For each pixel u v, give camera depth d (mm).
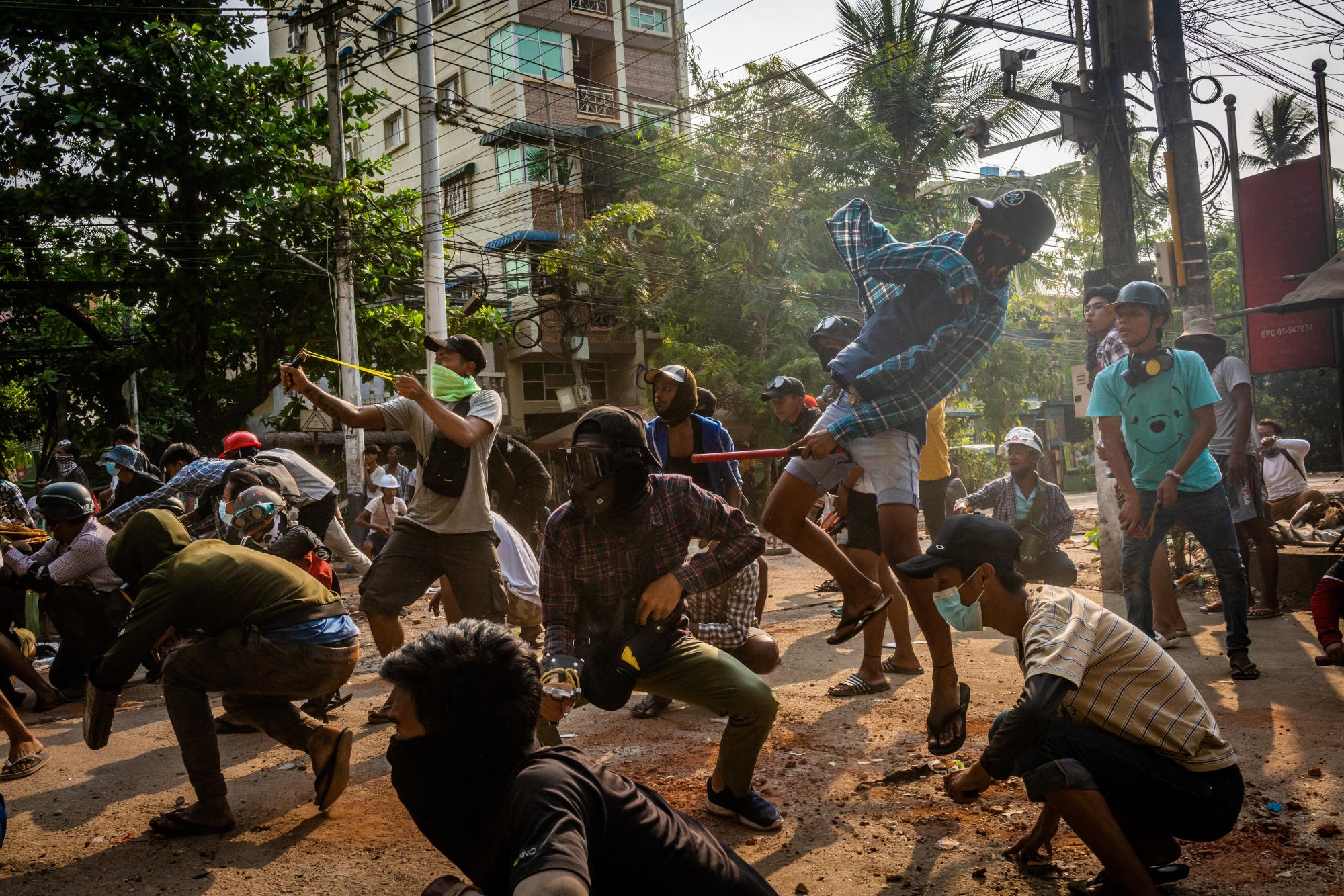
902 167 23125
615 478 2879
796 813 3572
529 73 24734
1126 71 8383
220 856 3412
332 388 18812
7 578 6035
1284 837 3098
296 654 3652
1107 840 2486
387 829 3613
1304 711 4320
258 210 15594
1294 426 30812
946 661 3768
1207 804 2605
